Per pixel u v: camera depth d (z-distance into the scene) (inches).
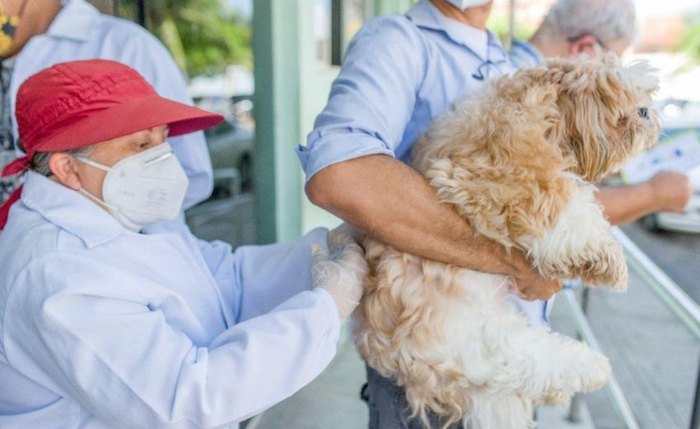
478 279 61.1
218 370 46.7
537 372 60.1
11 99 77.6
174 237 58.3
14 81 77.5
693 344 213.8
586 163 59.9
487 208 55.2
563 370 60.9
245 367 47.1
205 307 59.1
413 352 59.5
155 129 56.4
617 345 212.5
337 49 198.1
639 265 106.9
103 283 46.4
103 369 45.4
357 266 60.5
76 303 45.3
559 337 64.8
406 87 63.4
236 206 179.5
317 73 164.7
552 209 55.3
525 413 64.0
